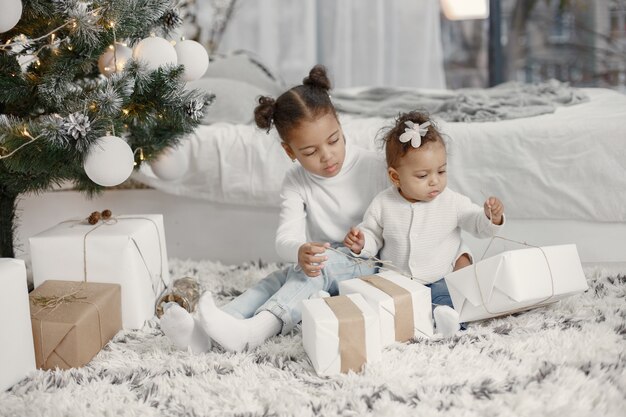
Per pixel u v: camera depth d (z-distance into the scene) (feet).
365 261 4.72
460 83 12.83
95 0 4.50
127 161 4.34
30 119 4.45
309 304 3.96
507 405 3.33
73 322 4.03
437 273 4.77
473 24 12.60
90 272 4.72
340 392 3.53
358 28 11.11
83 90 4.59
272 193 5.99
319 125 4.60
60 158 4.42
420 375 3.71
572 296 4.65
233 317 4.22
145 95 4.64
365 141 5.79
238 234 6.29
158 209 6.39
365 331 3.76
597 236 5.45
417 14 11.22
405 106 6.77
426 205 4.77
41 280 4.79
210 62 7.95
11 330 3.81
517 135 5.47
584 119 5.49
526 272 4.21
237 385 3.68
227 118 6.56
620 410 3.24
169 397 3.61
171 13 5.14
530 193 5.46
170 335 4.16
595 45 12.10
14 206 5.21
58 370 3.99
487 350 3.95
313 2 10.71
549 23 12.25
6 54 4.55
